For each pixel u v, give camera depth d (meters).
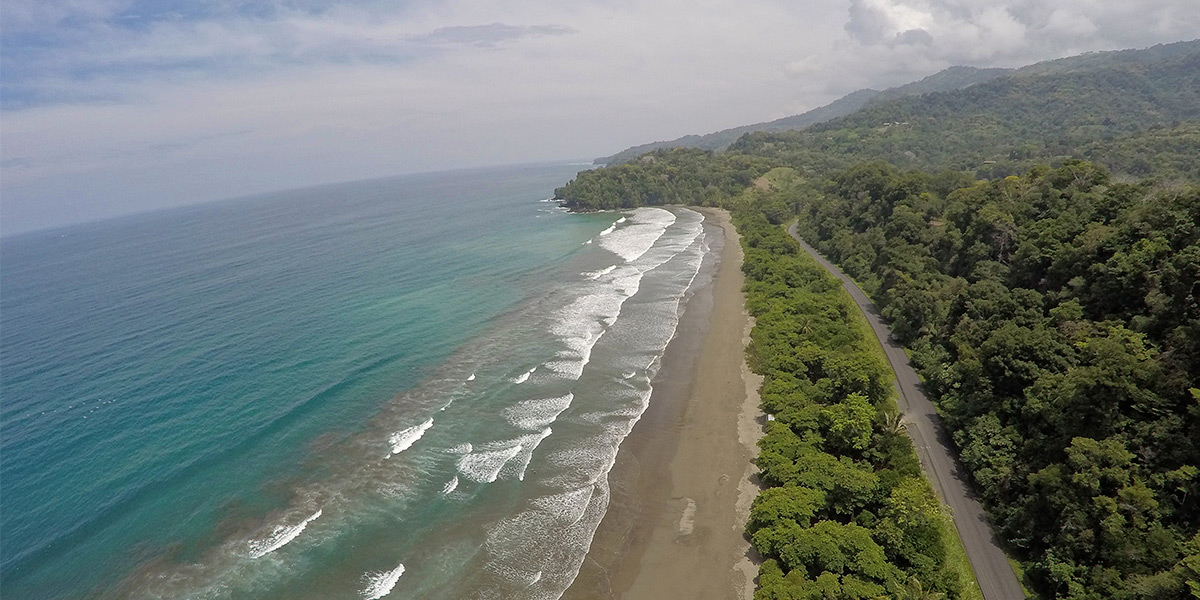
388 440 44.16
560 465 41.12
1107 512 26.86
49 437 45.09
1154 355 32.47
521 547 33.50
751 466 40.28
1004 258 55.59
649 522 35.44
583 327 66.62
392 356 59.00
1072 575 26.62
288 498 37.75
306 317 71.38
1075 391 31.67
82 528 35.38
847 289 76.06
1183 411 29.36
